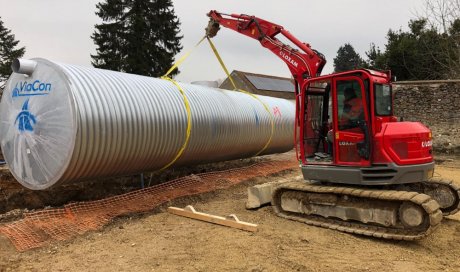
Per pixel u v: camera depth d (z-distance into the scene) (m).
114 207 7.65
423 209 5.88
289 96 31.91
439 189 7.50
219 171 11.49
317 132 7.78
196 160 9.41
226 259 5.28
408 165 6.28
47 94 6.55
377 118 6.51
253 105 11.34
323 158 7.52
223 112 9.70
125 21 33.09
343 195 6.77
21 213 7.41
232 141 10.10
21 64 6.60
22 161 6.97
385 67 27.62
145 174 10.12
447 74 22.86
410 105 18.09
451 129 17.20
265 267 5.04
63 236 6.12
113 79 7.36
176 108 8.21
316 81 7.14
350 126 6.73
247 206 7.94
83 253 5.48
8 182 8.96
